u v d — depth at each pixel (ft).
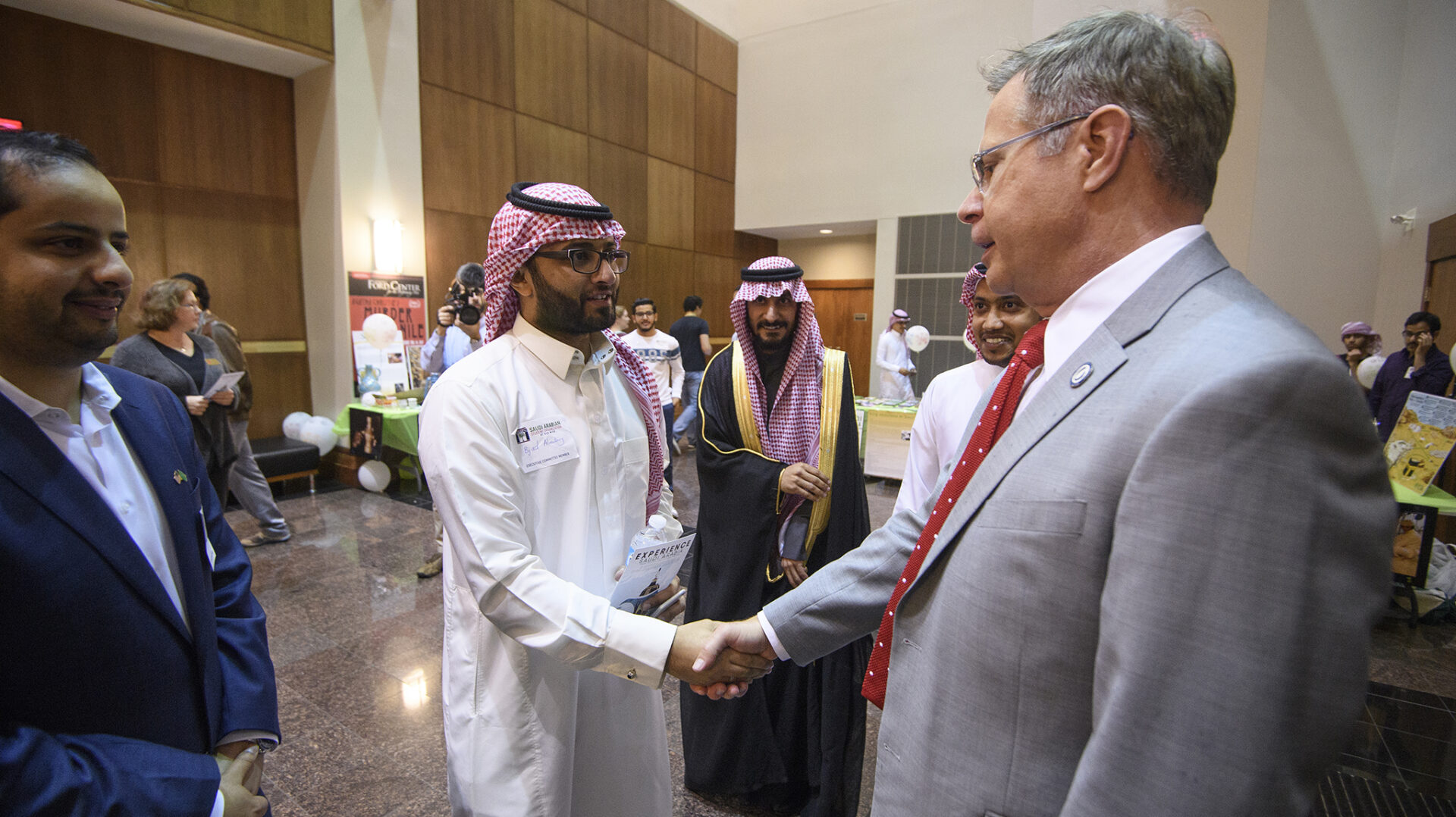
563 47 22.61
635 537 3.97
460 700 3.68
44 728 2.41
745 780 5.80
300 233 17.53
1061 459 1.89
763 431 5.90
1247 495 1.46
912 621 2.36
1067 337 2.14
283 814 5.92
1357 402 1.50
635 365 4.47
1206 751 1.44
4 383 2.49
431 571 11.10
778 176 29.71
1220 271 1.92
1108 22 2.05
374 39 17.07
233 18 14.35
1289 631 1.41
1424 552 10.20
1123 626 1.57
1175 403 1.65
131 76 14.51
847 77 27.68
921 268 26.78
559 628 3.18
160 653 2.70
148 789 2.39
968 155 25.53
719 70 29.35
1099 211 2.06
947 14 25.49
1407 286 14.48
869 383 32.63
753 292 5.68
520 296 3.88
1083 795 1.57
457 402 3.36
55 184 2.41
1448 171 13.58
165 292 9.99
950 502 2.57
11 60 13.04
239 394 11.93
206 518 3.47
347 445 17.06
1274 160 13.56
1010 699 1.91
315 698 7.70
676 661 3.28
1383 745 7.28
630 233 25.86
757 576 5.68
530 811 3.52
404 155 17.95
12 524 2.34
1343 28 13.75
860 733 5.55
